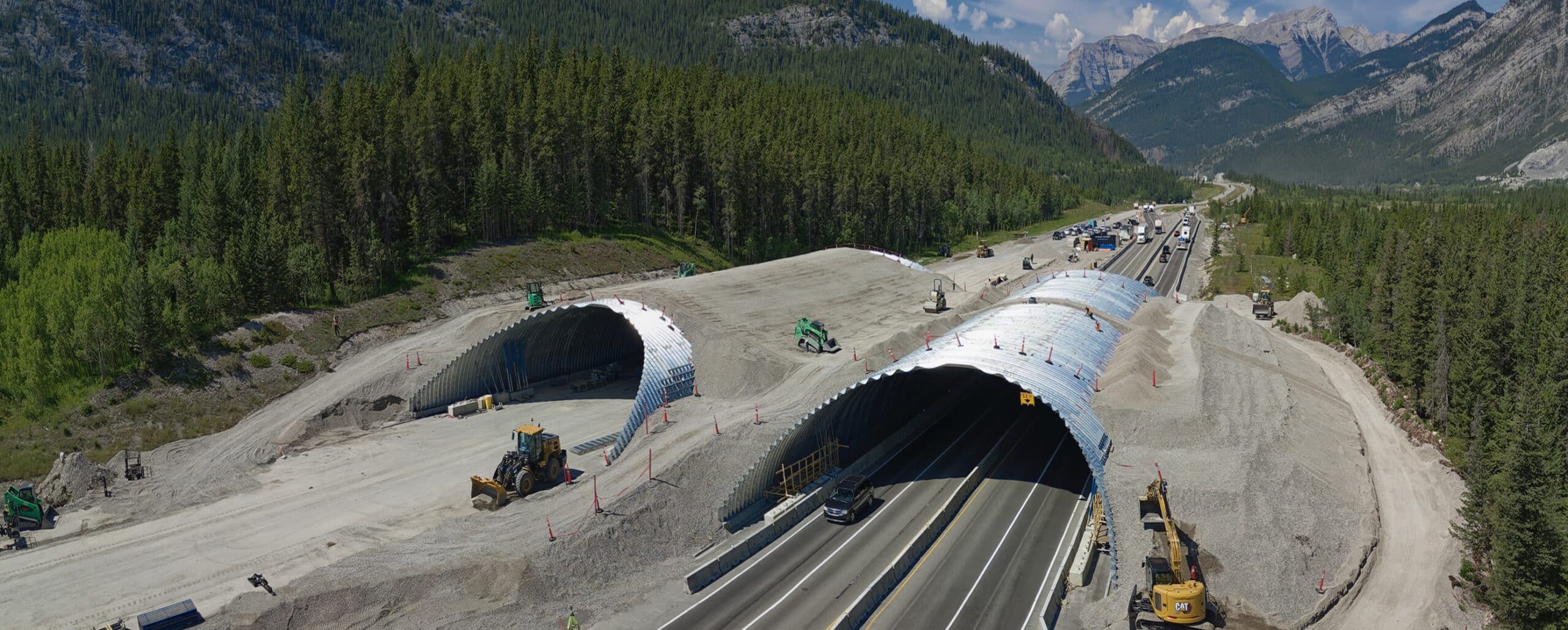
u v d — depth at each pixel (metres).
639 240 113.69
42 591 35.62
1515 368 53.28
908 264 107.88
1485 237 95.38
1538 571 32.78
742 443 47.94
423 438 56.16
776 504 44.06
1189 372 54.22
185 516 43.47
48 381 54.94
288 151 94.88
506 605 33.50
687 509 41.81
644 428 52.72
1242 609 33.72
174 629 31.80
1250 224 199.88
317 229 84.31
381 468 50.25
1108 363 54.62
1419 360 58.56
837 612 33.31
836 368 61.44
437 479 48.41
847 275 95.81
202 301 65.69
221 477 48.47
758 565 37.72
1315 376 65.06
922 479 47.78
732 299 77.31
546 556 36.03
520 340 65.94
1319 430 50.50
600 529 38.31
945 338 58.06
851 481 43.22
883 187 148.75
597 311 68.94
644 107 118.88
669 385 57.34
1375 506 42.88
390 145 92.31
